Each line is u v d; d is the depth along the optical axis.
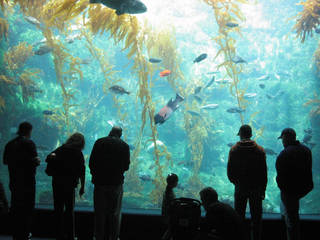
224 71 20.72
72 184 3.47
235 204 3.51
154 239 3.78
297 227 3.30
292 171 3.28
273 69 21.64
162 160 15.91
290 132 3.45
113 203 3.46
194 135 11.09
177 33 22.59
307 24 9.16
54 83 20.88
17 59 14.12
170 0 24.17
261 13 23.52
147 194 11.07
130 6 4.06
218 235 2.79
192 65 21.48
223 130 17.86
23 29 20.02
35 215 3.99
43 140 15.92
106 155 3.42
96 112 21.19
